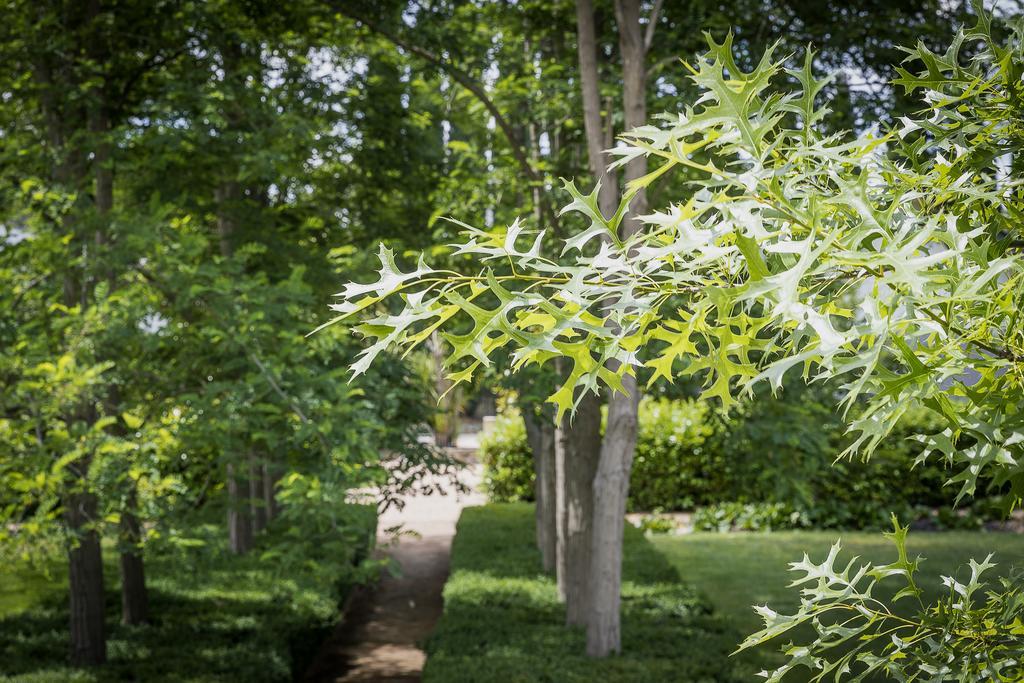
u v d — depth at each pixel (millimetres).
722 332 1207
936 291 1122
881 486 15727
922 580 11047
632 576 11570
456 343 1180
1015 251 1515
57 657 8398
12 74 8664
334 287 8773
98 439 6031
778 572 12586
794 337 1197
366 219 10828
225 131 7980
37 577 11859
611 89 8172
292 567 6434
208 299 6453
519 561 12812
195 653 8367
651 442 17500
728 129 1358
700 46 8133
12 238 6848
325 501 6020
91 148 7414
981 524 15109
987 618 1679
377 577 6359
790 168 1410
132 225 6555
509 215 8828
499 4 9461
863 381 1063
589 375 1225
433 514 20516
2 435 5777
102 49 8422
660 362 1284
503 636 8781
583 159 9648
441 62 8695
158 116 7379
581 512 9219
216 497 6906
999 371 1342
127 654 8391
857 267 1194
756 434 7691
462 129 11445
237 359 6215
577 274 1239
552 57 9773
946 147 1558
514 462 19797
